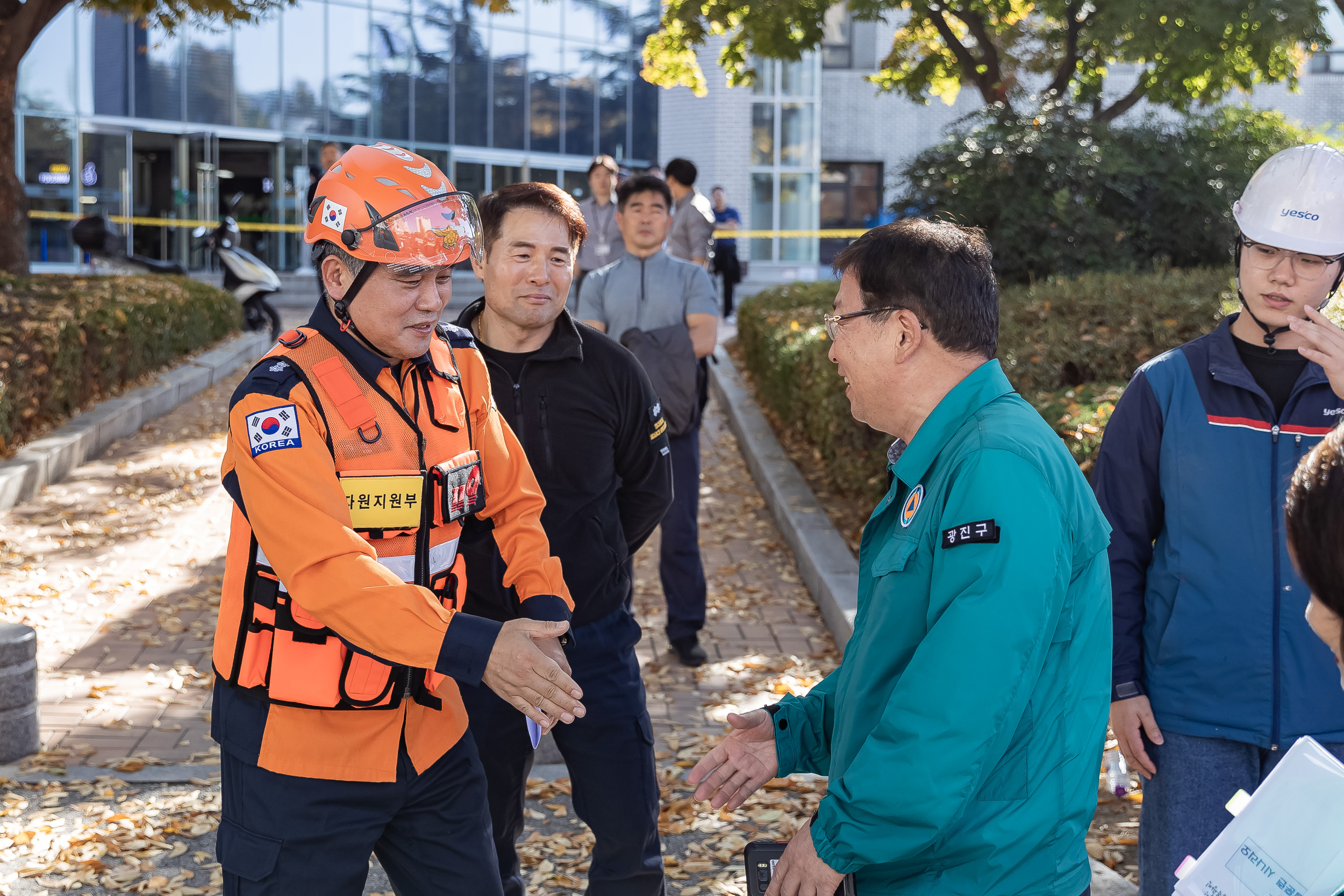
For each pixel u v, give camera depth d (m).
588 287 5.60
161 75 21.42
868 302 1.98
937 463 1.93
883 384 2.00
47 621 6.11
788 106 27.45
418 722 2.24
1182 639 2.63
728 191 27.02
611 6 26.92
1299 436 2.55
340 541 2.00
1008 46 13.55
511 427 3.02
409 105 24.17
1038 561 1.77
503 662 1.97
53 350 9.38
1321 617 1.30
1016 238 9.61
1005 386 1.98
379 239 2.05
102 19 20.77
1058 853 1.87
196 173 21.89
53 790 4.27
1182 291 7.27
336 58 23.19
